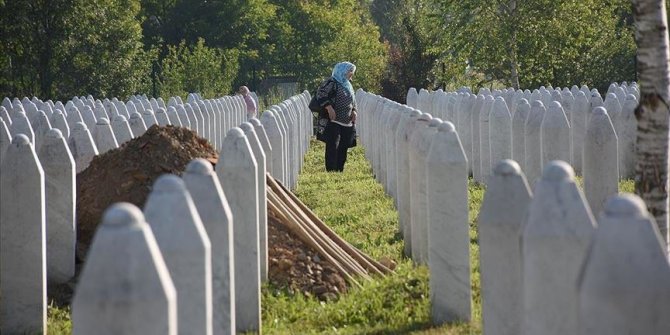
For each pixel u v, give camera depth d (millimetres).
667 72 14414
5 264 14797
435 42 79312
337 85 37031
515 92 45625
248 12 124562
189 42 123312
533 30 65312
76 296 7367
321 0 133500
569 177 9398
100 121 22594
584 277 7699
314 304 16438
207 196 11633
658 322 7586
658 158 14445
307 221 18984
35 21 78875
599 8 70375
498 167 11914
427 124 18484
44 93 79938
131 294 7332
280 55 127375
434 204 14445
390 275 17953
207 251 9484
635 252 7574
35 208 14750
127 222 7445
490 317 12000
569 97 35938
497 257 11891
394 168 27922
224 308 11789
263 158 16734
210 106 42594
